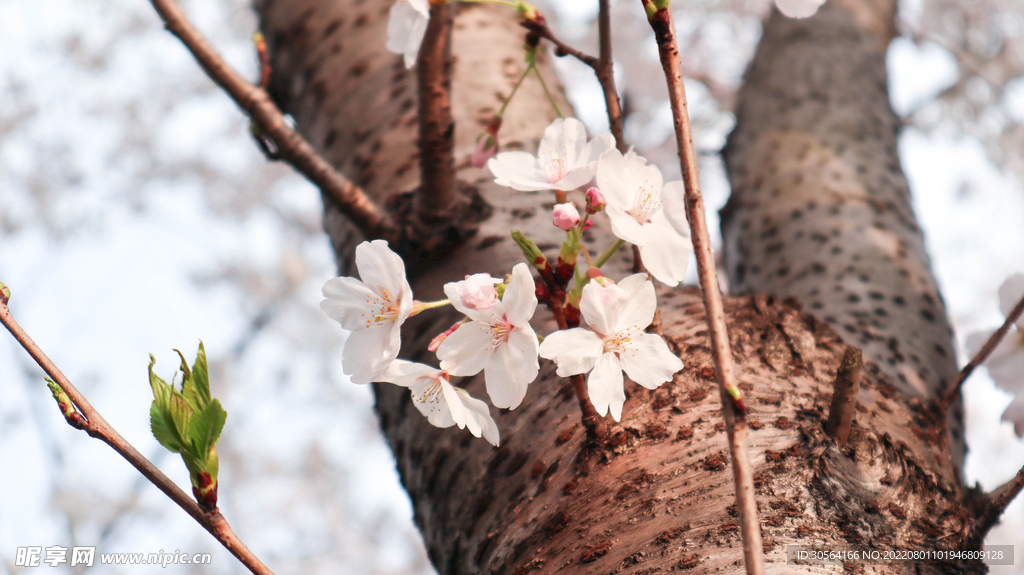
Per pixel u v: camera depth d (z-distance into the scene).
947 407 1.03
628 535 0.96
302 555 4.60
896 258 1.34
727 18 3.84
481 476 1.01
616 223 0.94
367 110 1.31
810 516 0.96
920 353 1.10
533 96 1.31
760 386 1.00
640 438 0.98
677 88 0.91
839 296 1.25
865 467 0.97
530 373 0.94
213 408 0.91
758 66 2.15
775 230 1.53
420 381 0.95
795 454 0.97
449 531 1.02
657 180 0.94
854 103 1.83
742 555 0.95
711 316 0.90
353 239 1.20
